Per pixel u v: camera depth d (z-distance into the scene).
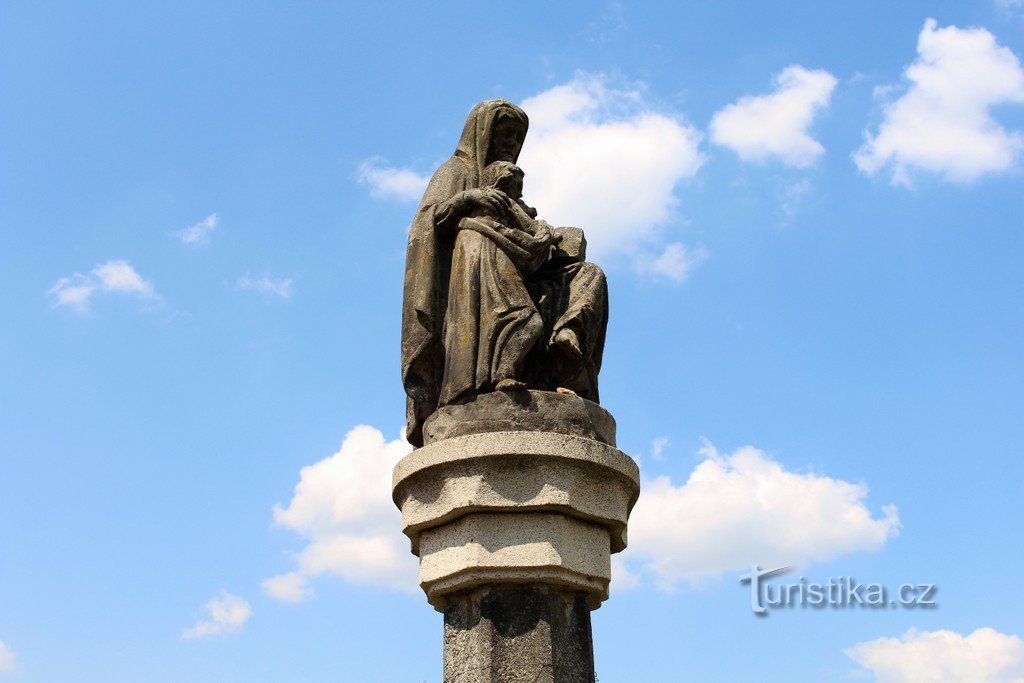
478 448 9.01
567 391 9.54
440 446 9.14
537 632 8.91
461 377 9.35
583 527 9.29
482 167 10.56
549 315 9.98
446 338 9.62
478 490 9.00
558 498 9.02
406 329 9.74
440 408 9.43
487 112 10.65
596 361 10.16
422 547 9.43
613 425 9.79
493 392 9.29
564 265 10.32
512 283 9.54
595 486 9.30
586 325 9.78
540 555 8.94
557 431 9.24
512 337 9.37
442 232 10.05
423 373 9.73
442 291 9.88
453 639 9.17
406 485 9.45
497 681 8.79
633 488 9.64
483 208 9.90
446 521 9.22
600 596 9.46
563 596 9.17
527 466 9.05
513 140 10.73
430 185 10.40
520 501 9.02
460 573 9.04
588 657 9.18
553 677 8.80
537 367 9.88
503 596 9.02
